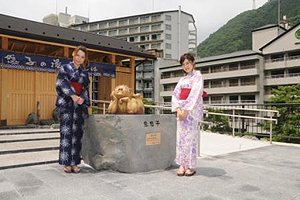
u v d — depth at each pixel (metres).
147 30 58.75
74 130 3.77
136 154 3.80
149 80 47.62
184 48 59.19
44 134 7.10
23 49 10.67
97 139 4.00
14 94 8.88
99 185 3.18
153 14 58.25
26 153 5.02
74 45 9.81
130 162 3.77
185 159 3.72
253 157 5.11
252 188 3.10
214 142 7.17
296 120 8.45
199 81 3.72
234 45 65.69
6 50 8.55
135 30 60.00
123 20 60.97
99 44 11.12
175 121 4.36
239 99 35.97
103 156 3.91
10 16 9.62
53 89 9.77
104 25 62.28
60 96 3.80
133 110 4.02
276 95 18.11
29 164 4.22
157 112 14.02
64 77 3.71
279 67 32.81
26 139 6.14
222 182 3.35
